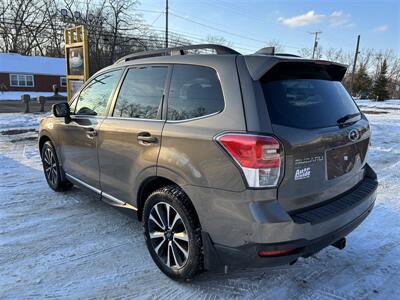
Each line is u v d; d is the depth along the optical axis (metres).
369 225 3.89
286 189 2.19
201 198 2.38
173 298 2.59
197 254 2.52
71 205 4.41
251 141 2.10
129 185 3.12
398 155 8.02
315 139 2.31
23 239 3.49
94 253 3.23
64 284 2.75
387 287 2.74
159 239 2.87
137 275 2.88
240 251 2.23
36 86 39.88
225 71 2.40
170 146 2.59
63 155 4.35
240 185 2.16
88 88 3.90
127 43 44.25
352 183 2.83
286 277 2.86
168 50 3.08
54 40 50.56
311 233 2.23
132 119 3.07
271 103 2.25
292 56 2.65
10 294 2.62
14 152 7.54
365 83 60.31
